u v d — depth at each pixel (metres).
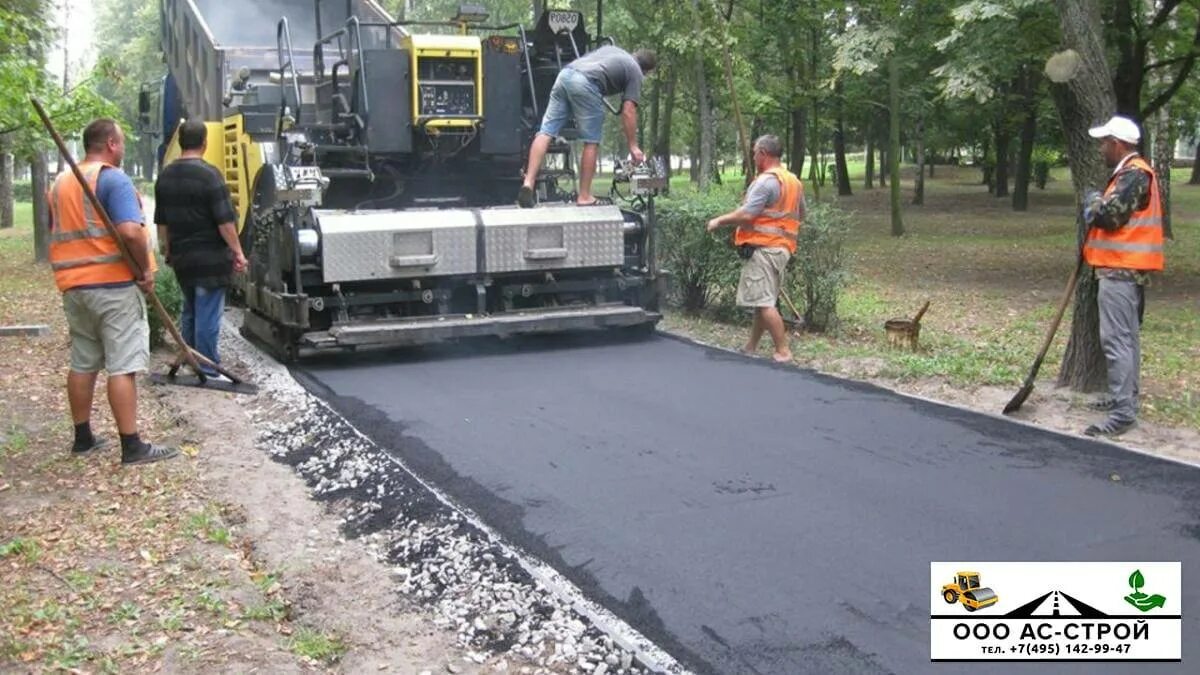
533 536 4.14
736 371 7.02
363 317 7.67
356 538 4.44
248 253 8.66
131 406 5.37
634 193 8.43
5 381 7.22
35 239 15.28
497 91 8.50
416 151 8.44
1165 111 18.50
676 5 16.27
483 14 8.73
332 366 7.42
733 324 9.50
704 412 5.92
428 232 7.51
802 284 9.13
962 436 5.42
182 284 7.10
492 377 6.92
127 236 5.24
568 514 4.35
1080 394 6.60
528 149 9.05
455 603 3.74
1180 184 36.47
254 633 3.57
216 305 7.17
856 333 9.16
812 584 3.65
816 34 22.06
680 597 3.58
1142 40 12.99
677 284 9.91
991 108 23.34
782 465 4.95
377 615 3.71
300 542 4.38
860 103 24.00
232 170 9.07
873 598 3.54
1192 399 6.70
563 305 8.27
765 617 3.42
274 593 3.88
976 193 33.88
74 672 3.29
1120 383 5.71
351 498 4.83
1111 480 4.71
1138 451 5.20
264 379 7.15
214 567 4.09
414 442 5.42
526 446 5.31
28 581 3.98
